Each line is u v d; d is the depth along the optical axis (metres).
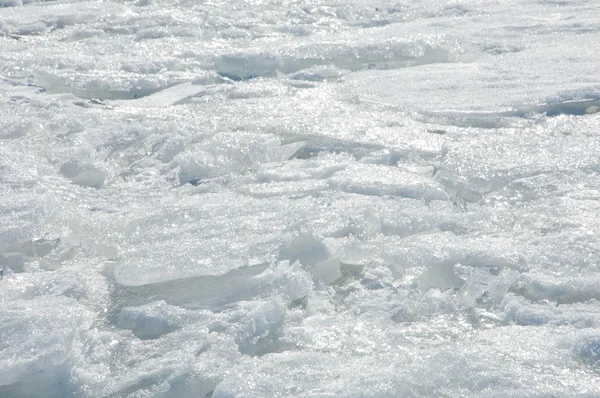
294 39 14.74
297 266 7.25
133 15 16.66
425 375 5.72
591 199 8.47
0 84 12.72
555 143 9.95
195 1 17.75
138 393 5.80
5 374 5.74
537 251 7.42
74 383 5.90
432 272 7.35
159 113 11.59
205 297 7.00
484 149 9.87
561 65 12.85
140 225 8.08
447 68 13.32
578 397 5.52
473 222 8.11
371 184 8.94
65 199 8.80
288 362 6.01
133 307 6.78
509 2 17.05
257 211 8.31
